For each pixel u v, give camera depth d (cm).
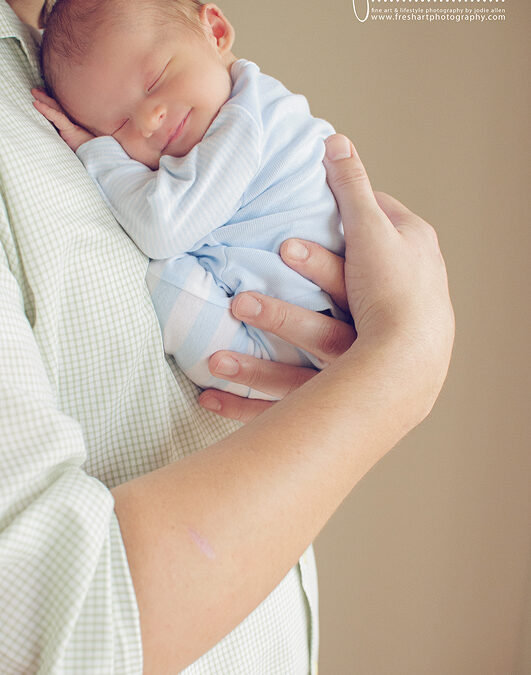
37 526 47
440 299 78
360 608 198
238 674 82
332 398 60
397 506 193
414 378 66
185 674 77
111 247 74
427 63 177
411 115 180
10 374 51
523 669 193
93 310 70
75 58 89
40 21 102
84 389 72
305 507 54
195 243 87
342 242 92
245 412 88
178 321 83
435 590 195
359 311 78
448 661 198
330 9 180
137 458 77
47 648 46
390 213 95
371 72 180
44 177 67
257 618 84
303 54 182
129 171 85
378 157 183
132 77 89
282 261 88
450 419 188
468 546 193
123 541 49
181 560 49
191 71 91
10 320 53
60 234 66
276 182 90
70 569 46
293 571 91
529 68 174
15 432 49
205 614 50
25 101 82
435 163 180
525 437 188
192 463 54
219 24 100
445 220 181
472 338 184
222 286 89
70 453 50
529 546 192
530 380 186
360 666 200
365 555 196
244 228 89
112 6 89
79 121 92
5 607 46
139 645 47
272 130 92
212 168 83
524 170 177
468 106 177
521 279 182
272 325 85
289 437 56
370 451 60
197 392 90
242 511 51
